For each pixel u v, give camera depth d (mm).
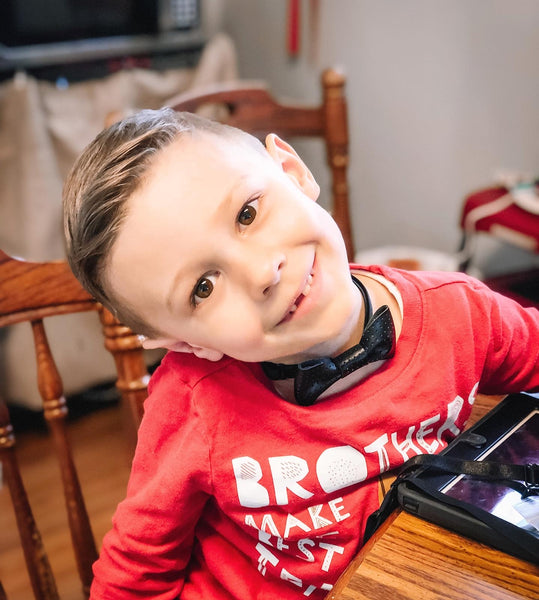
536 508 553
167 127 635
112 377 2266
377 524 604
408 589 521
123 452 2078
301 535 710
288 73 2641
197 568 802
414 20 2166
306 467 696
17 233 2109
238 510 725
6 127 2041
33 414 2293
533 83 1934
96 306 907
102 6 2307
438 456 608
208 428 701
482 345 755
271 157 696
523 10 1890
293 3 2459
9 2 2113
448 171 2238
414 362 727
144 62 2334
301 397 701
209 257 595
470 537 551
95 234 617
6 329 2135
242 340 624
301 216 623
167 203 593
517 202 1767
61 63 2172
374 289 768
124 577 736
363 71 2377
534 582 508
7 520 1860
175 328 647
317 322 639
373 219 2541
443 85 2156
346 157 1337
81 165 650
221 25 2811
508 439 642
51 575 986
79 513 987
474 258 2236
